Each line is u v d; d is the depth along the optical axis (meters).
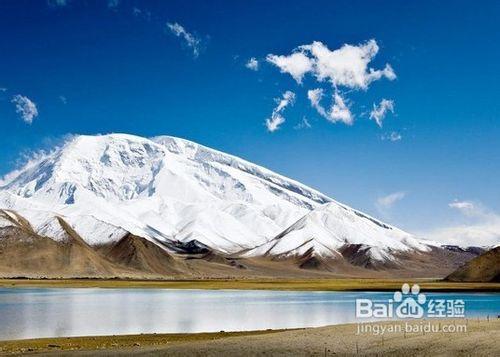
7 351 53.47
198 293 168.00
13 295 152.88
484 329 55.50
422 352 46.56
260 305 115.62
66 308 107.00
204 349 50.78
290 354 48.19
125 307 110.44
